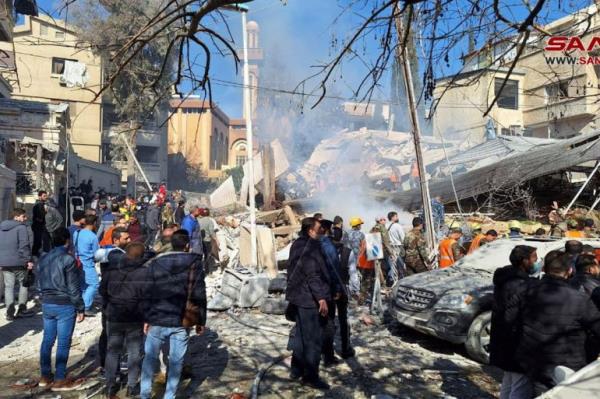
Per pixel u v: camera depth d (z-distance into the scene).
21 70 28.28
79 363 5.71
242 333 6.92
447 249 8.89
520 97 25.70
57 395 4.71
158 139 38.00
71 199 18.92
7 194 10.62
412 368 5.61
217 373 5.36
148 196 23.36
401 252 10.52
